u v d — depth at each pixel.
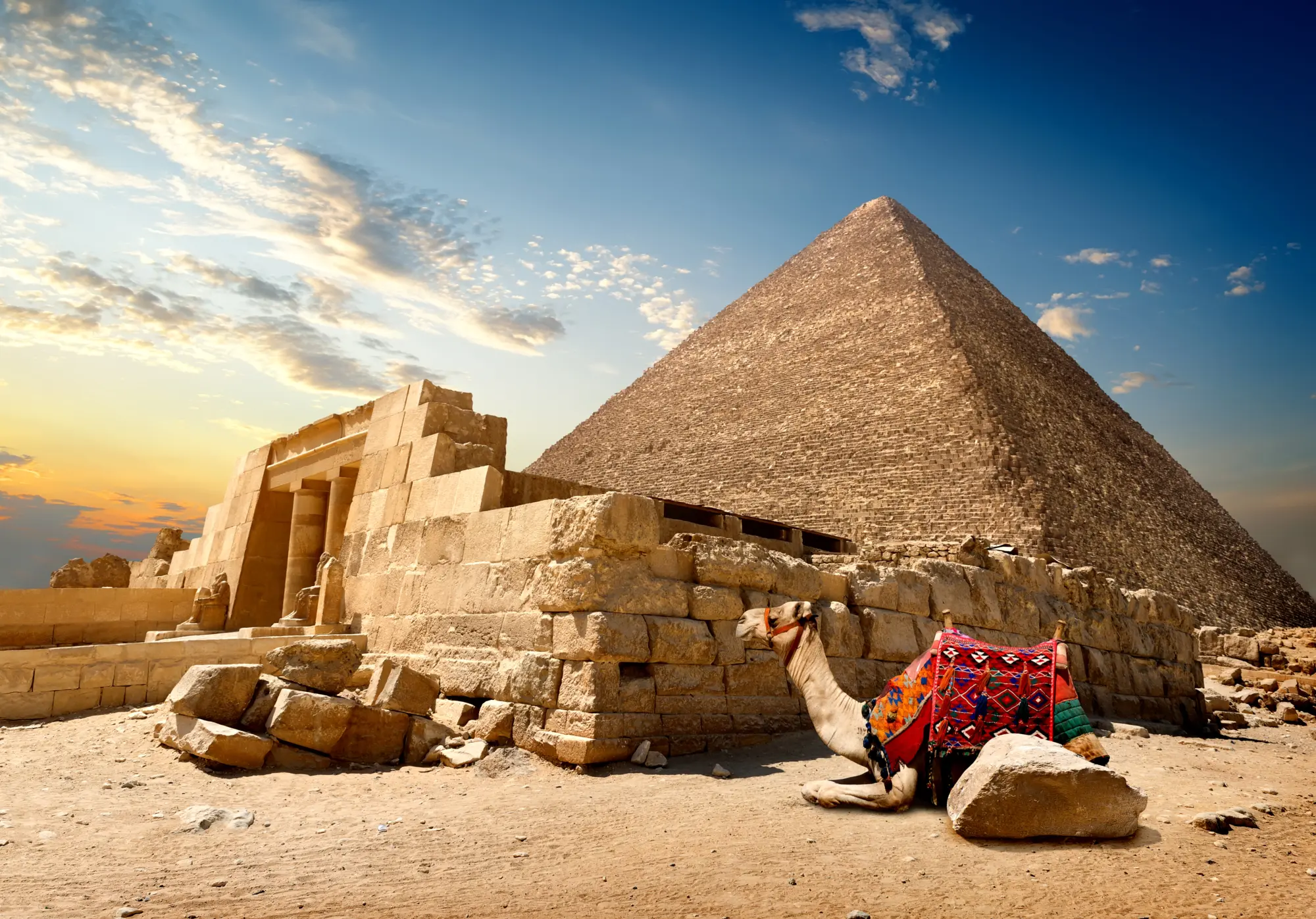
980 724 5.70
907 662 10.82
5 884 4.48
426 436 12.73
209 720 7.81
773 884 4.54
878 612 10.69
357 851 5.17
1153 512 105.75
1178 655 15.83
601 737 7.64
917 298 120.31
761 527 16.19
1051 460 94.38
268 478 18.16
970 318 119.50
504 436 13.38
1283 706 17.12
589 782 7.23
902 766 5.89
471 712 9.06
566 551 8.52
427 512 11.95
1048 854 4.98
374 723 8.13
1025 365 118.06
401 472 12.99
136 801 6.29
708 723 8.52
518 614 9.19
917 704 5.86
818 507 95.12
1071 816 5.16
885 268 133.75
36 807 6.04
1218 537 119.94
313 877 4.70
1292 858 4.99
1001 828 5.18
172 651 10.82
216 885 4.55
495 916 4.13
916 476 90.69
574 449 149.75
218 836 5.47
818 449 103.94
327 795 6.66
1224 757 9.48
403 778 7.43
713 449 119.75
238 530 18.28
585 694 7.83
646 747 7.82
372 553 12.98
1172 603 16.19
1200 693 15.38
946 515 83.94
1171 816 5.83
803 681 6.61
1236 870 4.73
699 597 8.85
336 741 7.88
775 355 132.00
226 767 7.38
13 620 15.07
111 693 10.33
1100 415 125.06
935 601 11.55
